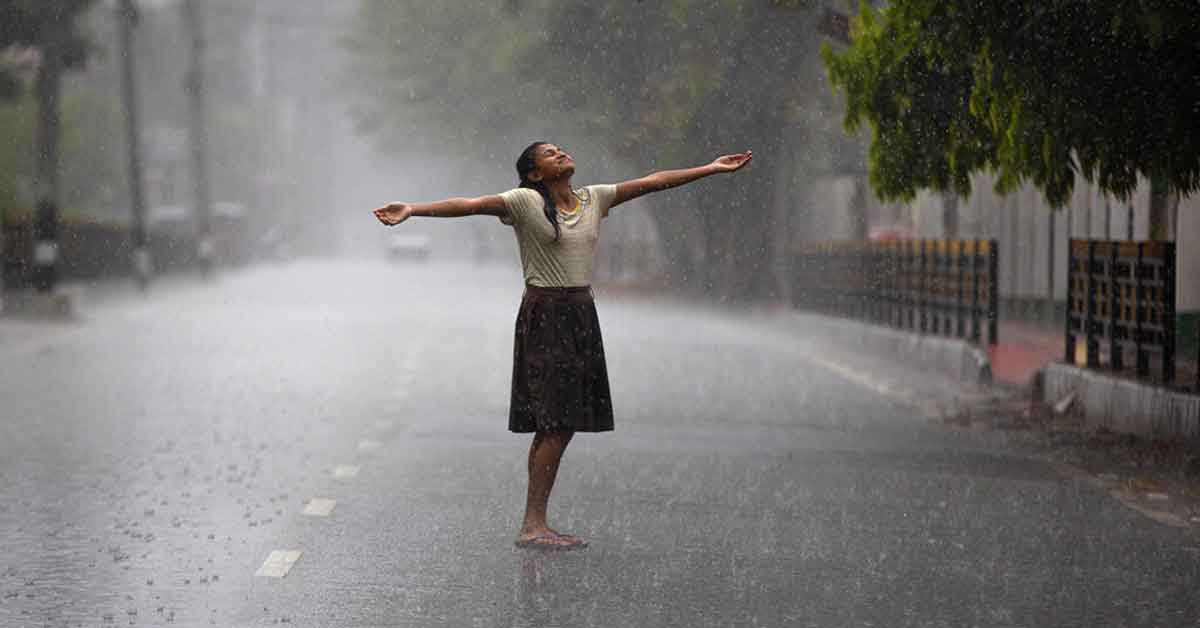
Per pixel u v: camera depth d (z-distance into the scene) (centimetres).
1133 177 2498
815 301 5881
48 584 1537
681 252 9031
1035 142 2452
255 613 1420
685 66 6975
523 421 1683
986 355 3756
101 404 3228
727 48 6944
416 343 5122
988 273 3953
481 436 2736
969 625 1391
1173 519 1952
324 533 1811
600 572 1597
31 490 2122
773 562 1655
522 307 1672
